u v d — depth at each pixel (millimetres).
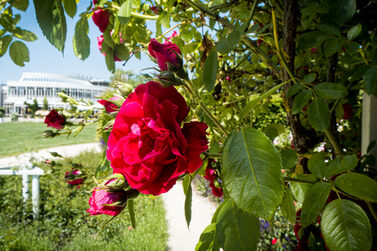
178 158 518
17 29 1139
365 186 571
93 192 609
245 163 469
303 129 1043
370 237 521
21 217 4848
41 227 4473
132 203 674
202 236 644
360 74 902
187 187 722
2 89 51969
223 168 498
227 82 1619
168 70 647
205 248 633
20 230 4348
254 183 451
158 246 3898
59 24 581
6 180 5922
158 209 5336
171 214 5516
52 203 5090
